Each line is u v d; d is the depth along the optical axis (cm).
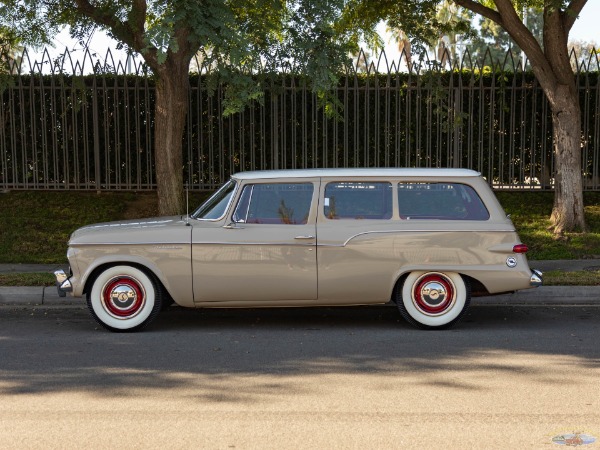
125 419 545
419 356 736
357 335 839
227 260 854
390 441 498
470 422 536
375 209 866
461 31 1457
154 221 891
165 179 1272
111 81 1647
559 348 768
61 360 726
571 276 1100
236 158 1672
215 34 1056
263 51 1206
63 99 1585
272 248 853
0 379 656
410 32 1425
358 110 1627
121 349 772
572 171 1419
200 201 1600
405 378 652
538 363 704
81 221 1499
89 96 1633
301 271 855
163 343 801
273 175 869
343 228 857
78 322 923
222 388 624
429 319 864
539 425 529
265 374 670
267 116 1658
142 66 1557
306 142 1616
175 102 1259
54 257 1338
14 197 1590
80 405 579
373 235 855
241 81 1111
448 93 1614
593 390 614
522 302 1045
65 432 518
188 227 859
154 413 558
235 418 546
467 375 661
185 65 1259
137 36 1219
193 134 1664
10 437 508
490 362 709
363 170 880
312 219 860
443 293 863
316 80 1161
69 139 1645
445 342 799
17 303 1048
